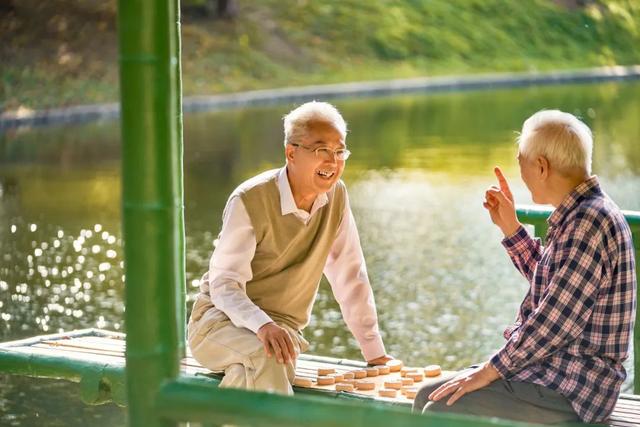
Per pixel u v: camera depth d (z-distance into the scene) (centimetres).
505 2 4300
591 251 391
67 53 2788
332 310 913
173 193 304
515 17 4216
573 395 396
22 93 2555
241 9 3531
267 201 468
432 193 1538
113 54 2844
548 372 400
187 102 2742
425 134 2262
